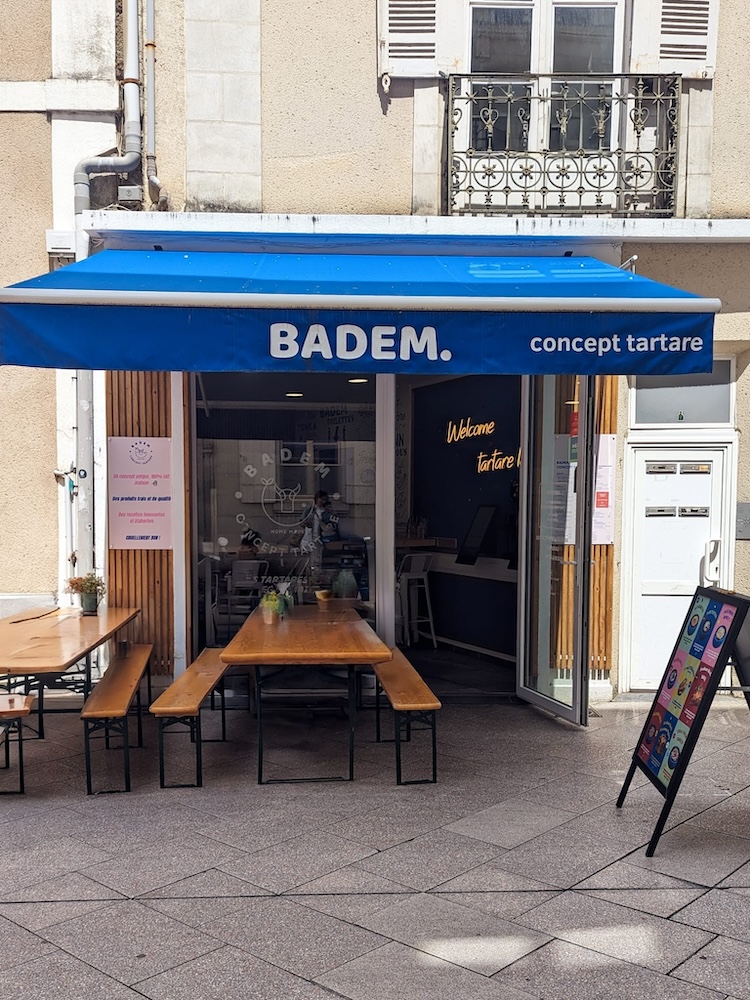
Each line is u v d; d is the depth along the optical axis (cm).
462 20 709
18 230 703
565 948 345
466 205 713
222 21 701
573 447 684
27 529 713
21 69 698
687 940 350
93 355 445
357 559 757
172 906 381
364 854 434
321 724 683
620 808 495
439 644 1020
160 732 534
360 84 710
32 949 347
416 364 459
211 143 704
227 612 754
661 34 700
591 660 730
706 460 738
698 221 698
